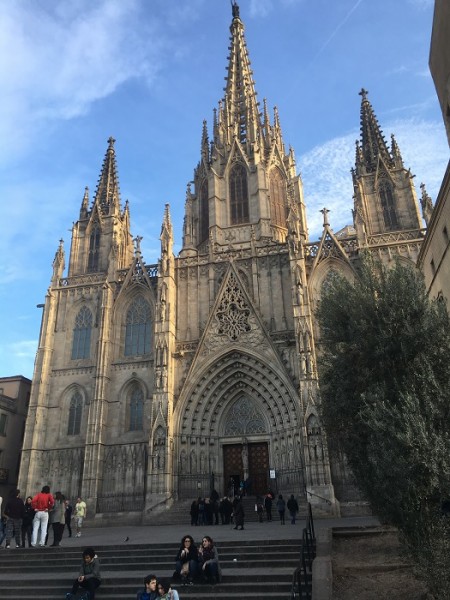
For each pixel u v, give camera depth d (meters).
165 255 58.91
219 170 75.88
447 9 21.77
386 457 17.33
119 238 68.19
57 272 65.06
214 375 54.47
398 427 17.67
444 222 34.53
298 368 51.03
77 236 68.88
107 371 56.72
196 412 53.62
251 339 54.38
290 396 51.19
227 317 56.06
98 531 42.22
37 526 28.64
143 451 53.03
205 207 75.62
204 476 51.28
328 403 23.58
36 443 55.34
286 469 49.75
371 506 20.83
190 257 61.47
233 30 90.38
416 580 18.75
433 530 16.25
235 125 78.88
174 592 16.72
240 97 83.25
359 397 21.78
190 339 57.25
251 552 25.12
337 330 23.91
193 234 74.44
